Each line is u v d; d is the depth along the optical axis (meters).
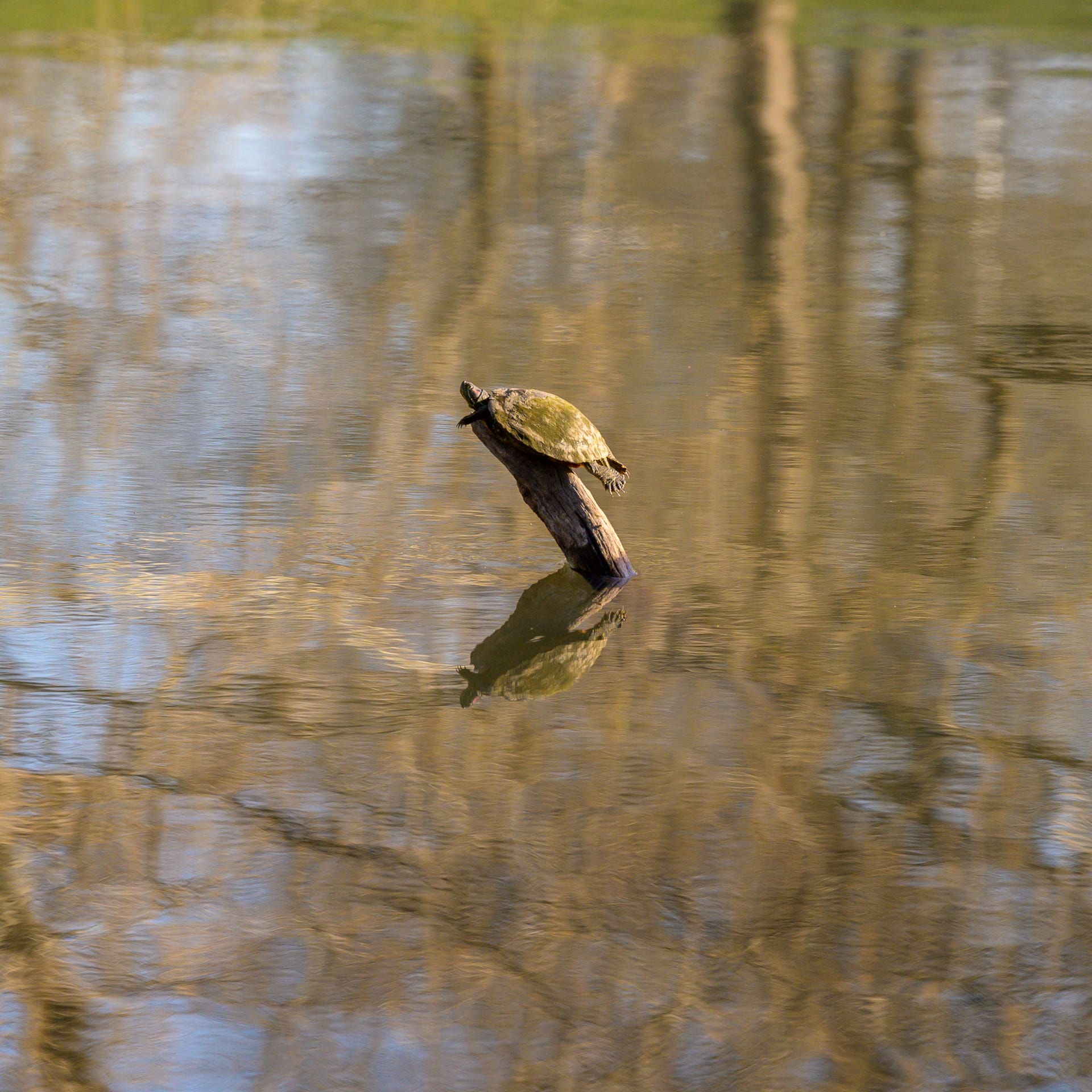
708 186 30.91
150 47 45.78
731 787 8.88
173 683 10.23
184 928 7.44
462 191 30.03
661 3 54.88
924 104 39.59
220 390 17.53
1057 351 19.50
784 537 13.30
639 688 10.28
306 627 11.26
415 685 10.29
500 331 20.45
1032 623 11.47
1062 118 38.09
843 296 22.62
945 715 9.88
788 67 44.47
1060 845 8.28
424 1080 6.39
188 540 13.02
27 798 8.65
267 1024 6.75
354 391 17.59
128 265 23.81
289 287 22.70
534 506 12.44
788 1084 6.38
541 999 6.92
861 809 8.66
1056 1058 6.55
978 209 29.06
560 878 7.89
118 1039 6.63
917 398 17.42
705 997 6.95
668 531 13.42
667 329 20.67
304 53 45.69
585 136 35.56
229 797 8.71
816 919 7.57
